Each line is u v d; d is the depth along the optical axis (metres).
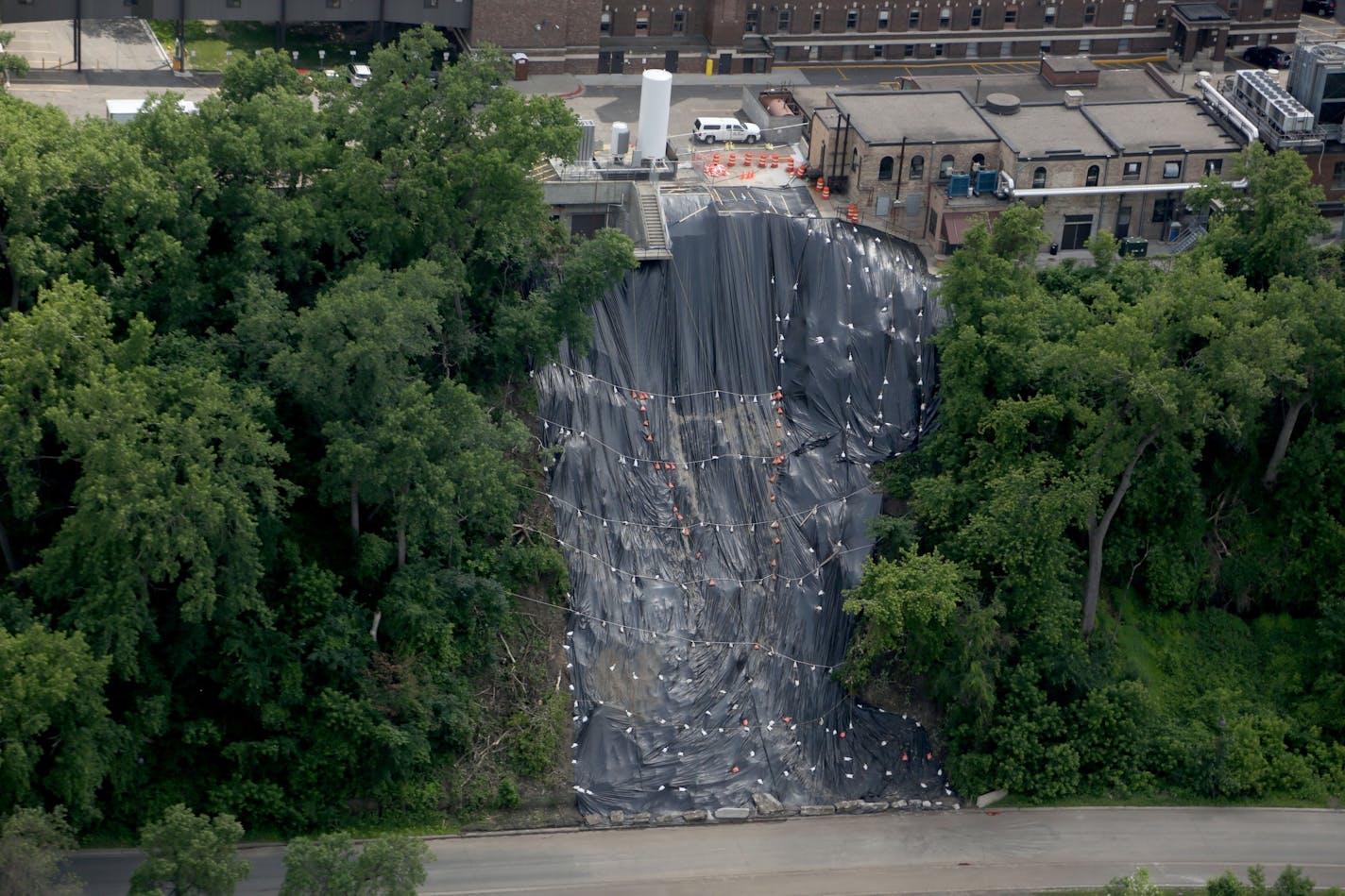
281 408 123.44
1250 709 134.25
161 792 111.94
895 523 134.50
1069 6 195.62
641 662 128.75
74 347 106.81
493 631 124.31
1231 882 108.12
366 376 114.06
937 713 130.25
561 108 130.88
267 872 110.25
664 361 145.25
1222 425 128.38
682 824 119.88
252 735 114.88
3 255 115.38
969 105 161.75
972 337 132.12
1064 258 158.75
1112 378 125.31
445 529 118.56
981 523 127.56
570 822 118.81
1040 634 127.94
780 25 188.50
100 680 103.00
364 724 114.00
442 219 127.62
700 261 148.25
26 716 99.19
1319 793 128.25
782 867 117.25
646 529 136.38
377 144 129.12
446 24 176.75
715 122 165.88
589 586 131.25
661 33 186.88
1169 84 178.62
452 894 111.62
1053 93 172.62
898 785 126.19
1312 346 136.00
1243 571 142.00
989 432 136.50
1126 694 127.69
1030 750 125.31
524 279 140.25
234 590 109.94
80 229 121.31
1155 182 158.25
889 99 161.38
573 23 179.62
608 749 123.19
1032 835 122.44
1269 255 145.25
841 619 134.12
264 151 126.25
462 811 117.50
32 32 173.25
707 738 125.62
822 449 144.00
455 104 126.62
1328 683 135.62
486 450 118.69
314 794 114.56
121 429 103.62
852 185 157.25
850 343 148.00
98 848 109.56
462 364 134.12
